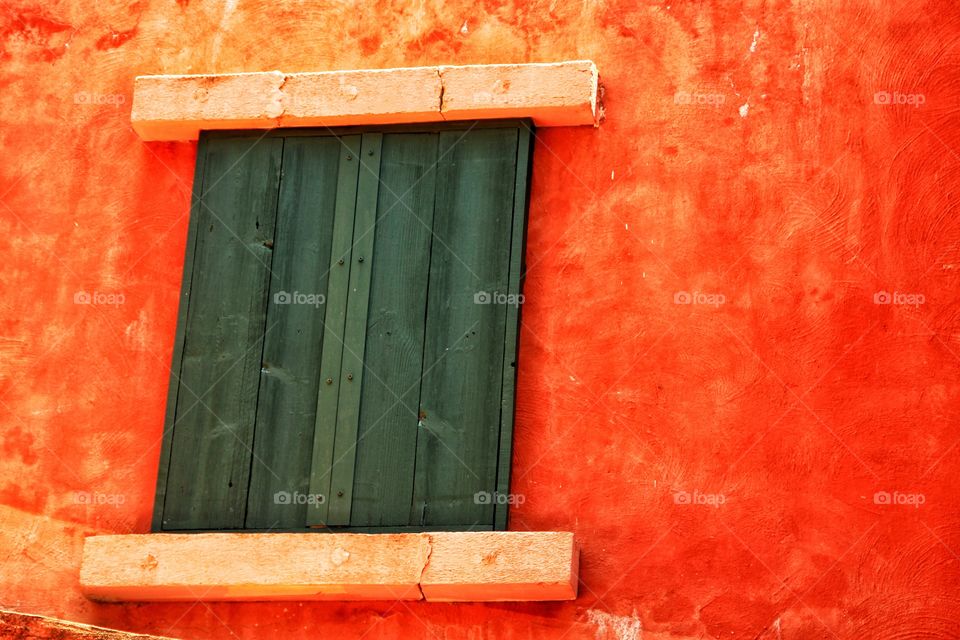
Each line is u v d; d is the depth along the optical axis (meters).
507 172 8.23
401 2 8.82
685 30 8.44
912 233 7.84
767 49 8.32
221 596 7.84
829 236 7.91
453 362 7.97
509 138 8.29
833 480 7.50
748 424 7.68
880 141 8.02
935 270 7.75
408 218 8.25
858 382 7.64
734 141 8.19
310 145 8.52
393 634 7.69
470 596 7.60
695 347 7.86
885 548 7.36
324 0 8.91
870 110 8.09
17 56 9.16
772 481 7.57
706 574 7.48
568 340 8.01
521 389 7.97
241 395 8.16
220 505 8.00
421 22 8.76
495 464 7.76
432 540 7.55
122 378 8.43
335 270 8.25
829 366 7.69
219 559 7.74
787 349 7.77
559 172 8.30
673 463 7.70
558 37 8.56
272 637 7.80
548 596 7.53
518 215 8.13
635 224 8.13
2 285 8.70
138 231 8.68
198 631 7.88
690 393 7.79
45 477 8.31
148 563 7.82
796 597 7.35
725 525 7.54
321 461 7.95
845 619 7.28
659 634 7.43
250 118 8.51
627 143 8.29
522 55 8.58
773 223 7.99
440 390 7.94
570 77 8.24
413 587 7.54
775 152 8.12
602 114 8.35
